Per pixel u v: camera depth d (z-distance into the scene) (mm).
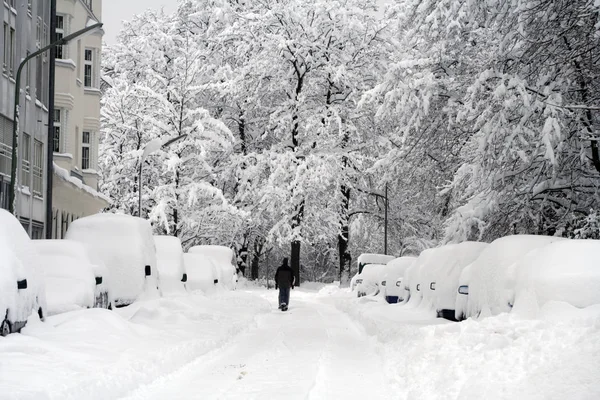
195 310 20641
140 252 21359
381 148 52406
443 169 31641
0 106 27938
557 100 23562
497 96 24203
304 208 52375
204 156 51125
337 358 13336
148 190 54406
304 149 52250
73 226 21672
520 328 10531
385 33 53062
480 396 7445
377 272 37625
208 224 53219
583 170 25719
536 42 25078
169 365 11430
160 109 52875
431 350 11062
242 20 54438
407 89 29266
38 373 9062
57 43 21719
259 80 53281
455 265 19656
